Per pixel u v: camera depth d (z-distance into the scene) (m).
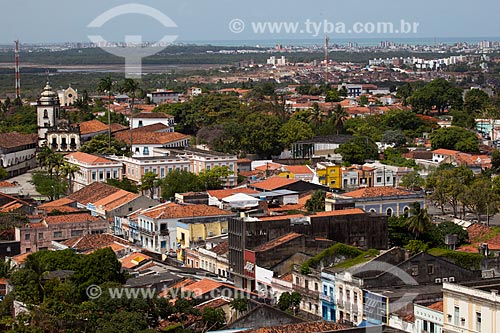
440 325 159.88
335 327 151.62
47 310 165.75
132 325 155.75
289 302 186.88
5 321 166.25
